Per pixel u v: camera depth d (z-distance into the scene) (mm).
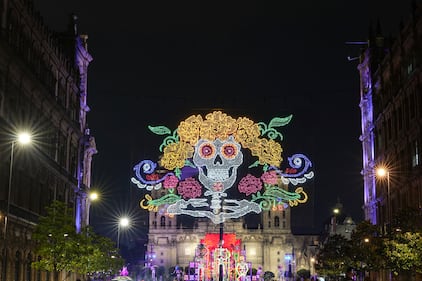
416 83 65625
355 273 73188
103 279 88562
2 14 55719
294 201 69375
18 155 60969
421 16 63312
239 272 108188
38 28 68500
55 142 76625
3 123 55938
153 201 69625
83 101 96562
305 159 69312
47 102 71000
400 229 54656
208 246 116875
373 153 90812
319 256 88312
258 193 69750
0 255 54312
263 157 69125
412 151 68438
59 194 79250
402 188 72688
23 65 59875
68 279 80625
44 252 57438
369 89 94500
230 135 69375
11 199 58531
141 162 69500
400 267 52188
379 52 94125
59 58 79062
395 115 77250
